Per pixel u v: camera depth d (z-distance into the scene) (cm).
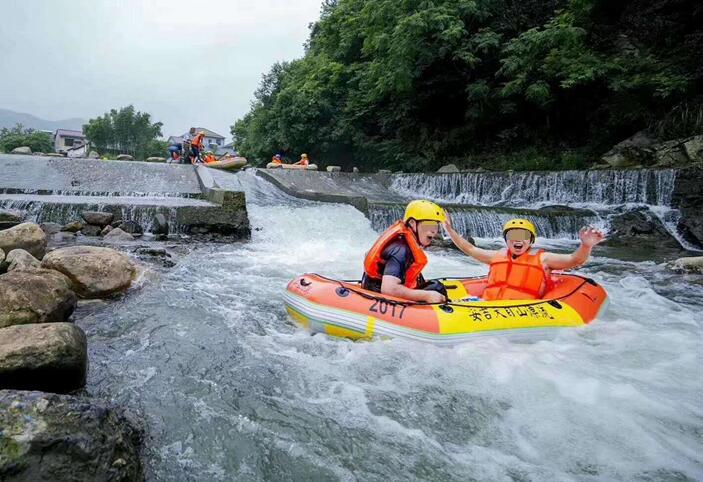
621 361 409
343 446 281
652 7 1864
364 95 2569
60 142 8031
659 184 1341
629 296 664
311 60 3250
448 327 416
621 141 1803
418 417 315
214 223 1012
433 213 439
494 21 2142
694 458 275
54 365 293
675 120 1611
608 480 254
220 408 318
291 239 1054
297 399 334
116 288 556
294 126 2748
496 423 309
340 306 439
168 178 1540
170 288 608
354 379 367
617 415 320
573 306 474
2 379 277
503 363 389
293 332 466
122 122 6950
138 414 302
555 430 301
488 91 2089
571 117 2075
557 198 1566
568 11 1930
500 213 1304
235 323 488
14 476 191
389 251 448
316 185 1800
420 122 2439
